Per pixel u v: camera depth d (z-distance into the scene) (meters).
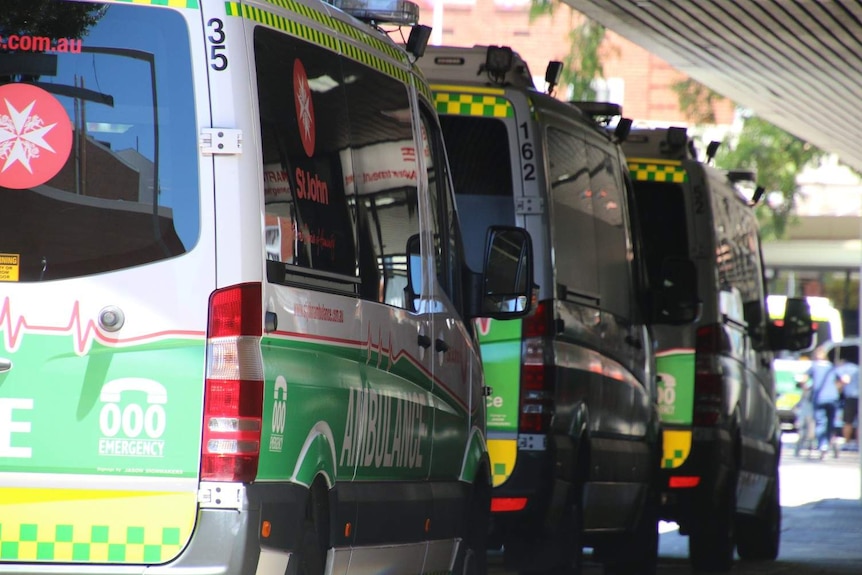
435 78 35.16
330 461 21.88
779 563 52.66
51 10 20.06
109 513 19.62
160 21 20.17
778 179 129.88
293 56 21.81
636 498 42.34
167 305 19.80
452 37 173.88
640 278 42.91
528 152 34.81
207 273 19.89
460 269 28.62
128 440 19.64
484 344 34.88
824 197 162.38
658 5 52.44
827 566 51.62
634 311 41.94
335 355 22.27
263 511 19.89
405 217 25.77
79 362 19.70
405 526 25.03
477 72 35.25
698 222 48.88
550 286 34.75
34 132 19.95
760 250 57.62
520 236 28.56
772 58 61.12
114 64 20.08
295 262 21.12
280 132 21.08
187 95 20.11
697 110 128.12
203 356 19.77
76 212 19.89
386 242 24.70
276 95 21.11
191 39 20.17
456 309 28.25
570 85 123.81
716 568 48.75
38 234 19.83
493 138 34.97
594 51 123.50
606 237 39.59
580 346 36.84
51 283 19.78
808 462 119.50
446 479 27.47
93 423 19.66
